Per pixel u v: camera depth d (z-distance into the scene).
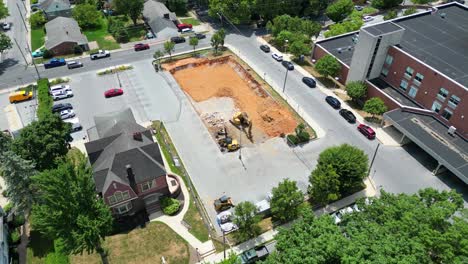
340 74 94.50
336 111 86.12
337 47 99.88
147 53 108.06
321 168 62.12
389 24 83.44
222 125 82.38
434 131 73.69
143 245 57.16
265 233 59.31
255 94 92.94
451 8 100.44
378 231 44.78
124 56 106.44
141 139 66.19
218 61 105.38
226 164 72.12
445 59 79.31
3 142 64.75
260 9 119.25
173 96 91.00
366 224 46.72
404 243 42.78
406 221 46.31
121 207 60.31
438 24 92.75
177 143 76.88
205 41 114.88
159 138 77.75
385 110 79.19
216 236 58.59
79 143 76.25
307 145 76.56
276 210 57.28
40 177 48.81
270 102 88.88
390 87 85.88
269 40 116.06
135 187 59.66
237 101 90.50
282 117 83.44
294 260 42.06
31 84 93.88
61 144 65.00
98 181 58.66
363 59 83.44
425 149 70.38
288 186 57.38
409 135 72.88
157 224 60.41
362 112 86.06
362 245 42.09
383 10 136.75
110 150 63.38
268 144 77.19
